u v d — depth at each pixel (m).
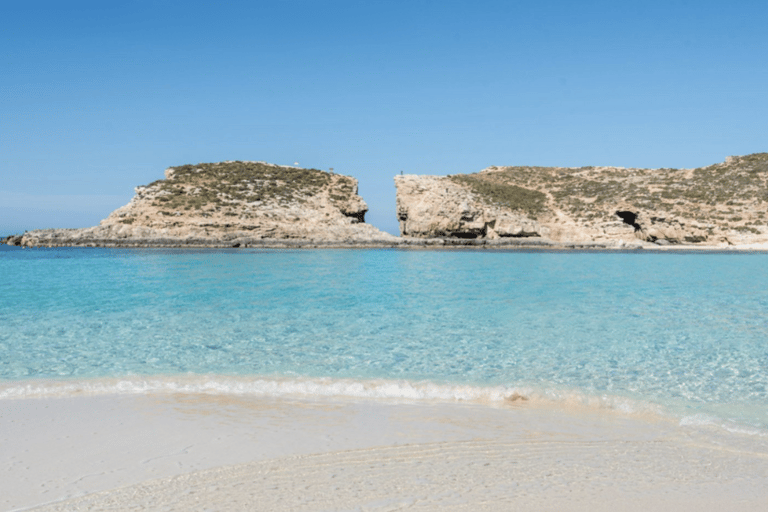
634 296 22.64
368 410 7.91
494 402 8.41
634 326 15.50
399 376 10.20
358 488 5.10
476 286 26.77
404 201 92.81
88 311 18.12
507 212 94.88
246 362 11.34
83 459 5.93
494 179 124.62
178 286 26.17
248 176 102.81
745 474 5.48
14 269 37.12
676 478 5.36
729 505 4.72
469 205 90.06
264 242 81.56
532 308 19.09
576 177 120.62
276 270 36.97
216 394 8.79
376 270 37.72
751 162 107.44
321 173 110.06
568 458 5.93
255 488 5.12
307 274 33.75
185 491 5.07
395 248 83.06
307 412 7.79
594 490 5.04
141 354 12.09
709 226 86.62
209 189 95.94
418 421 7.36
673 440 6.62
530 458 5.93
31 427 7.06
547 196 110.88
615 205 99.06
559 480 5.29
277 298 21.64
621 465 5.72
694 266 42.97
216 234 83.50
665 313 17.92
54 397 8.60
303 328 15.27
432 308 19.02
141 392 8.92
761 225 85.12
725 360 11.50
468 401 8.46
